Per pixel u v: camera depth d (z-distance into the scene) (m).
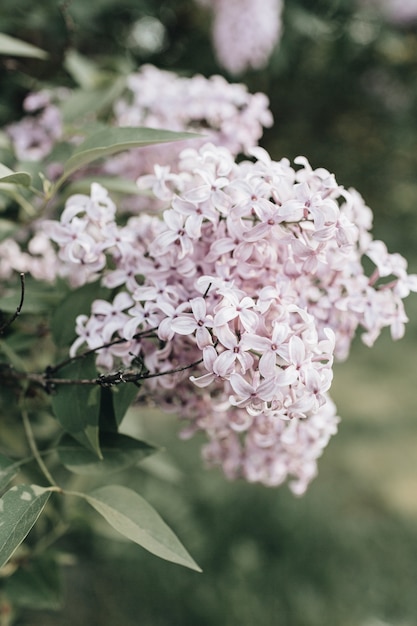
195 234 0.38
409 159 2.27
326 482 1.27
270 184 0.39
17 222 0.56
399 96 1.84
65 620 0.93
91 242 0.41
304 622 0.95
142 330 0.39
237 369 0.36
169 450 1.26
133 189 0.49
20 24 0.76
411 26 1.41
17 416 0.53
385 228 2.54
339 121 1.87
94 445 0.38
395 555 1.08
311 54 1.48
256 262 0.38
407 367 1.89
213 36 0.99
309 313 0.40
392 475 1.32
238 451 0.46
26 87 0.69
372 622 0.96
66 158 0.57
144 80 0.61
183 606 0.96
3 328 0.39
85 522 0.60
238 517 1.10
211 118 0.59
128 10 0.96
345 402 1.65
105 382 0.36
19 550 0.52
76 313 0.42
